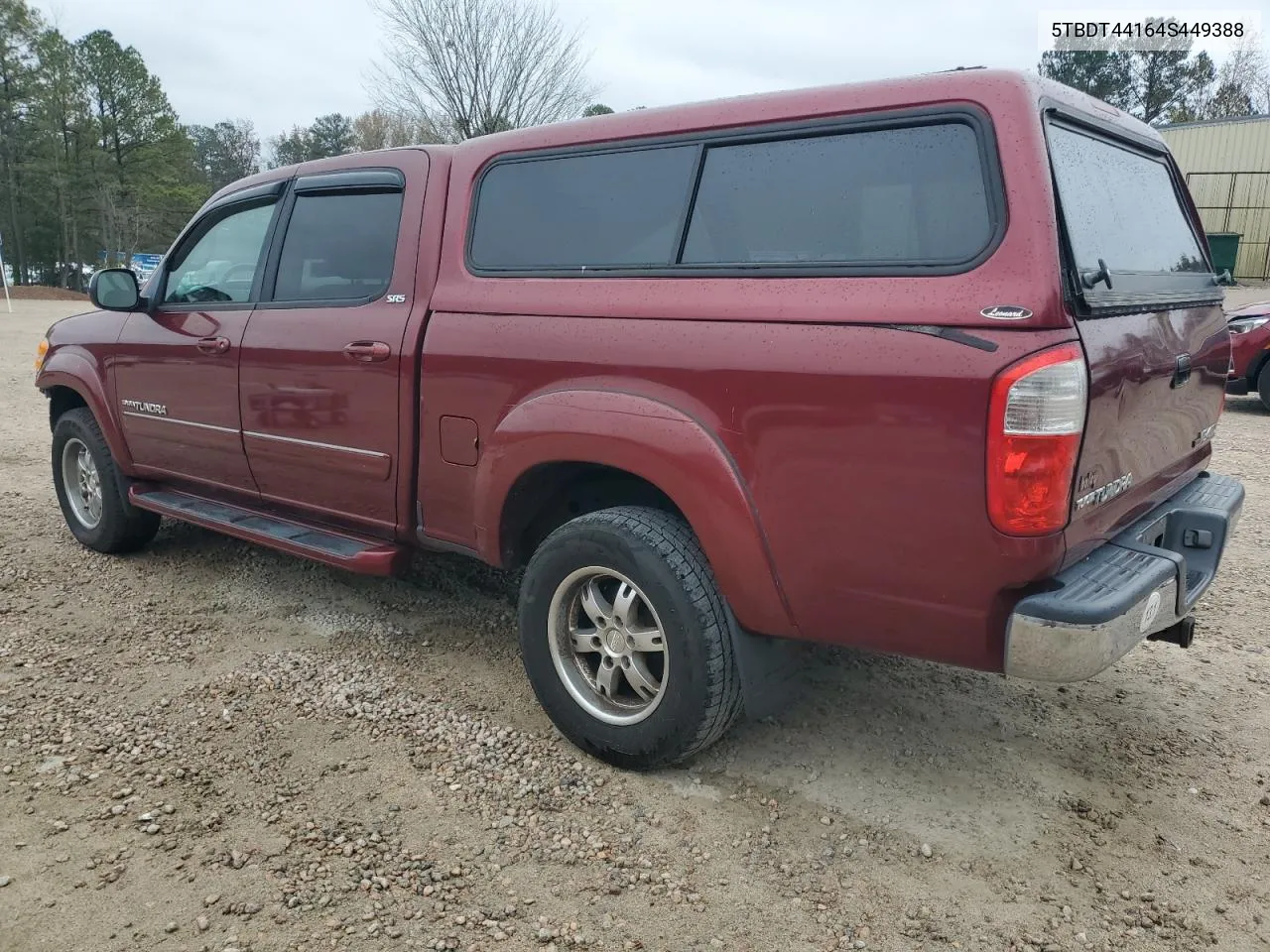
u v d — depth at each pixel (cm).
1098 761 315
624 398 282
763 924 238
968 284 229
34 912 237
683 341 273
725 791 295
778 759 314
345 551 376
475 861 260
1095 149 278
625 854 264
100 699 348
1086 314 233
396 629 419
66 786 291
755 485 260
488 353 320
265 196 421
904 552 241
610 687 304
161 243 5806
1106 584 239
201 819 276
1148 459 278
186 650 394
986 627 237
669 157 293
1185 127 2831
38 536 552
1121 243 275
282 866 255
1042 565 228
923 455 232
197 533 558
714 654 276
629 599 294
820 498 250
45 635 405
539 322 309
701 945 230
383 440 360
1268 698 361
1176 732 335
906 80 252
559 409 295
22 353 1576
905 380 233
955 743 325
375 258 369
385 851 263
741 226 274
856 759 314
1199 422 323
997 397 220
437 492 347
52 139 5294
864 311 241
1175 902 247
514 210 331
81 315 526
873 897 248
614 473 316
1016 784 300
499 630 420
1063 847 269
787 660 296
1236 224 2773
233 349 411
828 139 261
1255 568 507
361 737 324
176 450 454
